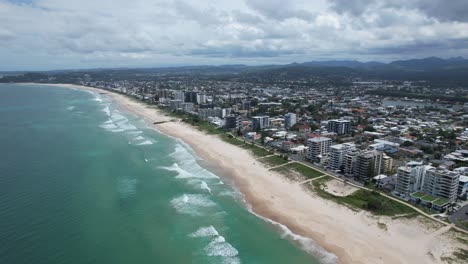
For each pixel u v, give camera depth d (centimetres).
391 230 7812
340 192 10025
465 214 8500
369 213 8638
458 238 7369
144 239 7431
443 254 6850
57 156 13375
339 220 8325
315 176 11319
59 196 9444
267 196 9806
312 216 8544
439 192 9350
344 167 11631
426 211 8681
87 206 8881
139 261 6631
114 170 11894
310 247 7194
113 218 8312
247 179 11200
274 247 7212
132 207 8969
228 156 13950
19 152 13812
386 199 9419
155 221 8256
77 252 6781
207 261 6719
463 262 6569
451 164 12544
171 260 6719
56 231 7531
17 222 7838
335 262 6669
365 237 7550
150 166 12481
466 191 9544
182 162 13075
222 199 9625
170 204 9231
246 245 7288
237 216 8594
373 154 11238
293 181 10956
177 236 7606
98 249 6944
